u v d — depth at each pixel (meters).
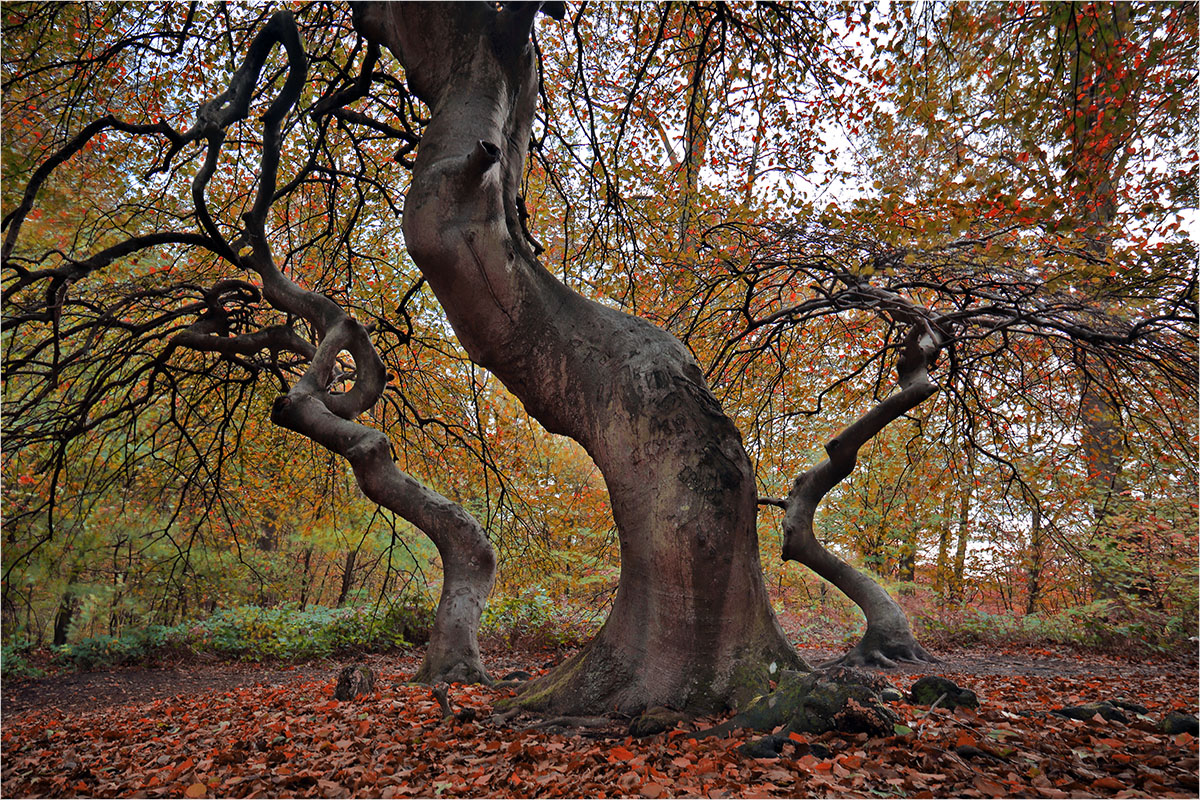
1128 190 6.50
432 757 3.62
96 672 11.39
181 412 11.57
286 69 7.50
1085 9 4.90
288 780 3.40
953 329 8.26
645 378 4.57
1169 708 5.33
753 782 2.88
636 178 8.19
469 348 4.99
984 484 11.68
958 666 9.84
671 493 4.30
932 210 5.50
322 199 10.16
